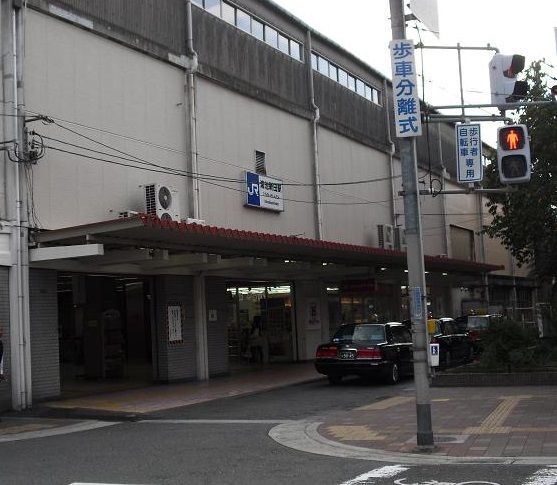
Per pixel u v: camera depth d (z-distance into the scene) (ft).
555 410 38.06
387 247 98.32
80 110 54.34
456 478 23.80
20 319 47.88
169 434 36.45
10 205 48.19
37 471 27.25
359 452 29.50
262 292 84.53
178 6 65.77
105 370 66.74
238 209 70.90
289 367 76.54
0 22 49.01
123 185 57.52
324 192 86.74
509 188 39.52
